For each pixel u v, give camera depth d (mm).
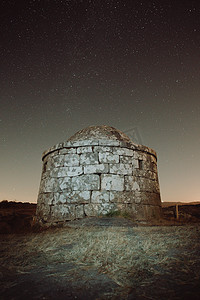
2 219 9016
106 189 7441
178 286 1903
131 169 8094
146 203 7926
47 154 9352
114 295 1777
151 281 2037
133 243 3480
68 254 2975
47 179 8445
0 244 3678
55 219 7375
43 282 2086
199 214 9312
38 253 3080
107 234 4320
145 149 8867
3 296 1771
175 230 4766
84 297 1752
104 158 7906
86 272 2336
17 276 2244
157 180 9289
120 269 2371
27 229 7359
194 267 2354
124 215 7023
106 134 9445
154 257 2770
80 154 8078
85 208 7184
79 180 7645
